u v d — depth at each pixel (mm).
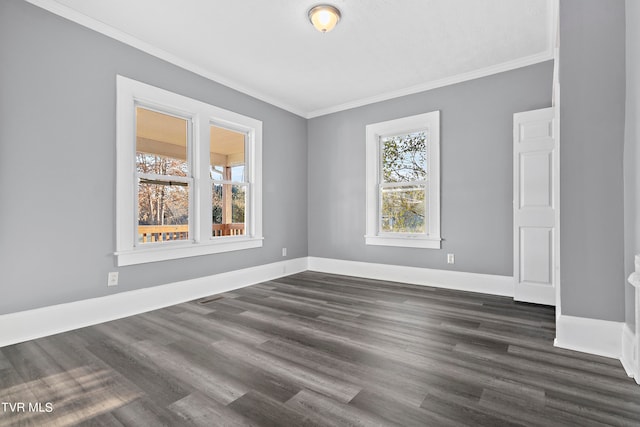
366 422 1264
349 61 3146
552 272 2852
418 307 2842
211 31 2625
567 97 1938
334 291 3451
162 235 3031
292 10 2354
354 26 2561
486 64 3217
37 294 2197
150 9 2334
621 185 1812
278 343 2059
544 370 1674
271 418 1293
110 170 2576
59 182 2301
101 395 1466
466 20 2482
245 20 2475
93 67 2480
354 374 1648
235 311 2754
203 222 3297
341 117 4422
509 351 1915
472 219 3416
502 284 3242
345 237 4398
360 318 2551
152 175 2900
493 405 1372
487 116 3328
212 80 3410
